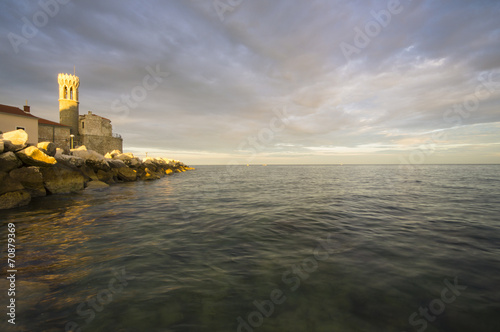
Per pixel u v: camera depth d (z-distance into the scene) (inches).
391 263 218.1
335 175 1978.3
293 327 133.1
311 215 432.5
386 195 702.5
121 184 1042.7
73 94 2209.6
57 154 762.2
